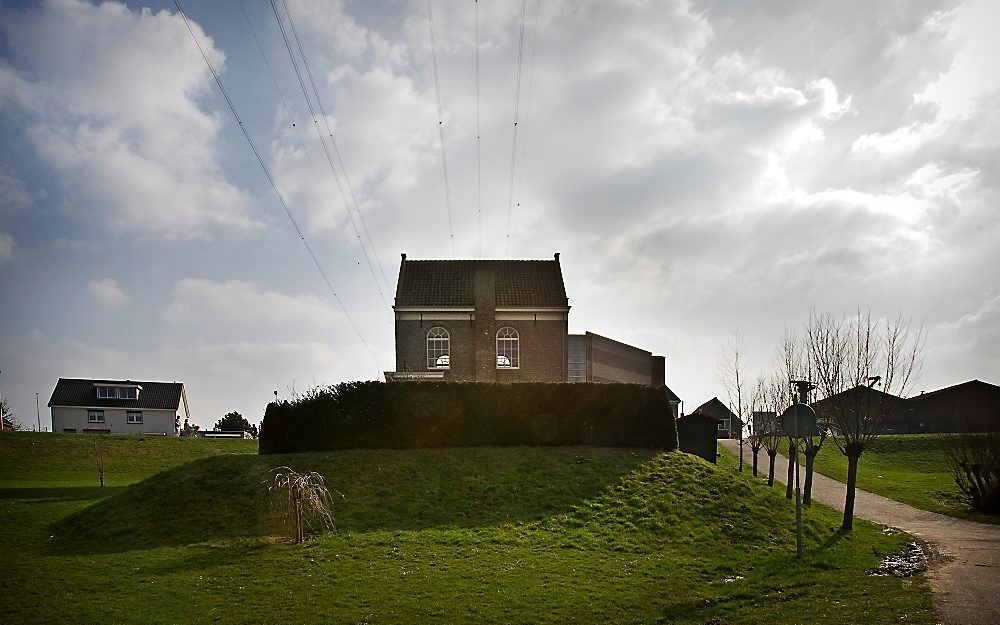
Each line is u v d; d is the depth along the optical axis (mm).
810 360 31656
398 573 19172
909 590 16688
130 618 15469
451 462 31219
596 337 60406
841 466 52844
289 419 34312
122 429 84375
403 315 49562
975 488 34844
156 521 25578
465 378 48625
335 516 25938
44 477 42375
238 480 28953
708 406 96812
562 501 27078
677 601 16609
